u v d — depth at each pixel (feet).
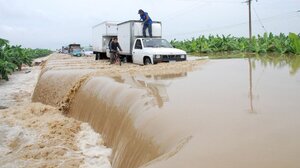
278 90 23.98
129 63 65.51
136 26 63.52
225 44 103.14
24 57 118.62
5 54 84.69
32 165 20.24
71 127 27.73
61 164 20.12
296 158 10.88
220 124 15.42
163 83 29.17
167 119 17.12
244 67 41.60
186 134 14.53
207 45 103.71
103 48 82.74
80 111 32.94
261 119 15.98
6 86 63.72
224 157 11.34
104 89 29.71
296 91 23.44
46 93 44.01
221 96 22.24
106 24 80.02
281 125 14.80
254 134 13.67
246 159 11.00
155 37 64.23
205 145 12.75
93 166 19.89
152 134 16.53
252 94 22.63
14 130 27.55
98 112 27.78
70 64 71.56
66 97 37.19
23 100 48.57
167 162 11.51
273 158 10.96
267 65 43.80
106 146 23.15
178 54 55.57
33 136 25.72
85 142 24.20
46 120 30.55
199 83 28.48
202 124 15.57
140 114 19.79
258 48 78.48
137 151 17.03
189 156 11.76
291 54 68.80
